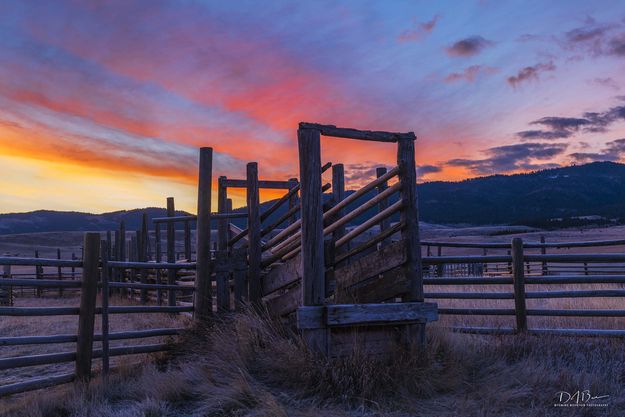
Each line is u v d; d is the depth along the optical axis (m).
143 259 17.91
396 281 7.09
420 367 6.34
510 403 5.65
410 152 7.11
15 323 12.95
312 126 6.73
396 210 7.09
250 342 7.10
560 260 8.79
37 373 8.00
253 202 8.80
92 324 7.14
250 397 5.77
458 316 10.26
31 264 6.79
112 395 6.40
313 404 5.61
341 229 8.97
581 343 7.82
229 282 9.70
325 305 6.57
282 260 8.68
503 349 7.42
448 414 5.35
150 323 11.96
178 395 6.08
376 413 5.41
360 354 6.45
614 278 8.60
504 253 50.47
